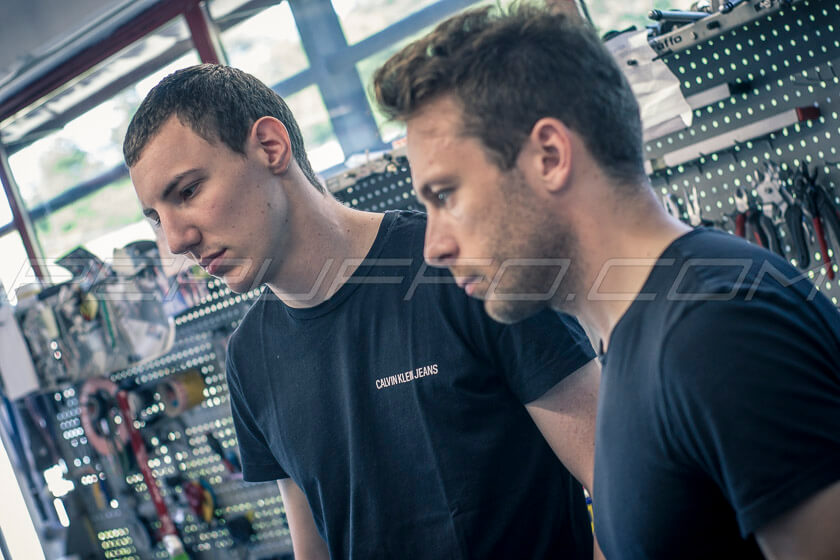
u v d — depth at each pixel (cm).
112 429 352
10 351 368
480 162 79
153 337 326
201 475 341
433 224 84
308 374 134
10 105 386
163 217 119
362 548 131
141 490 361
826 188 217
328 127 325
